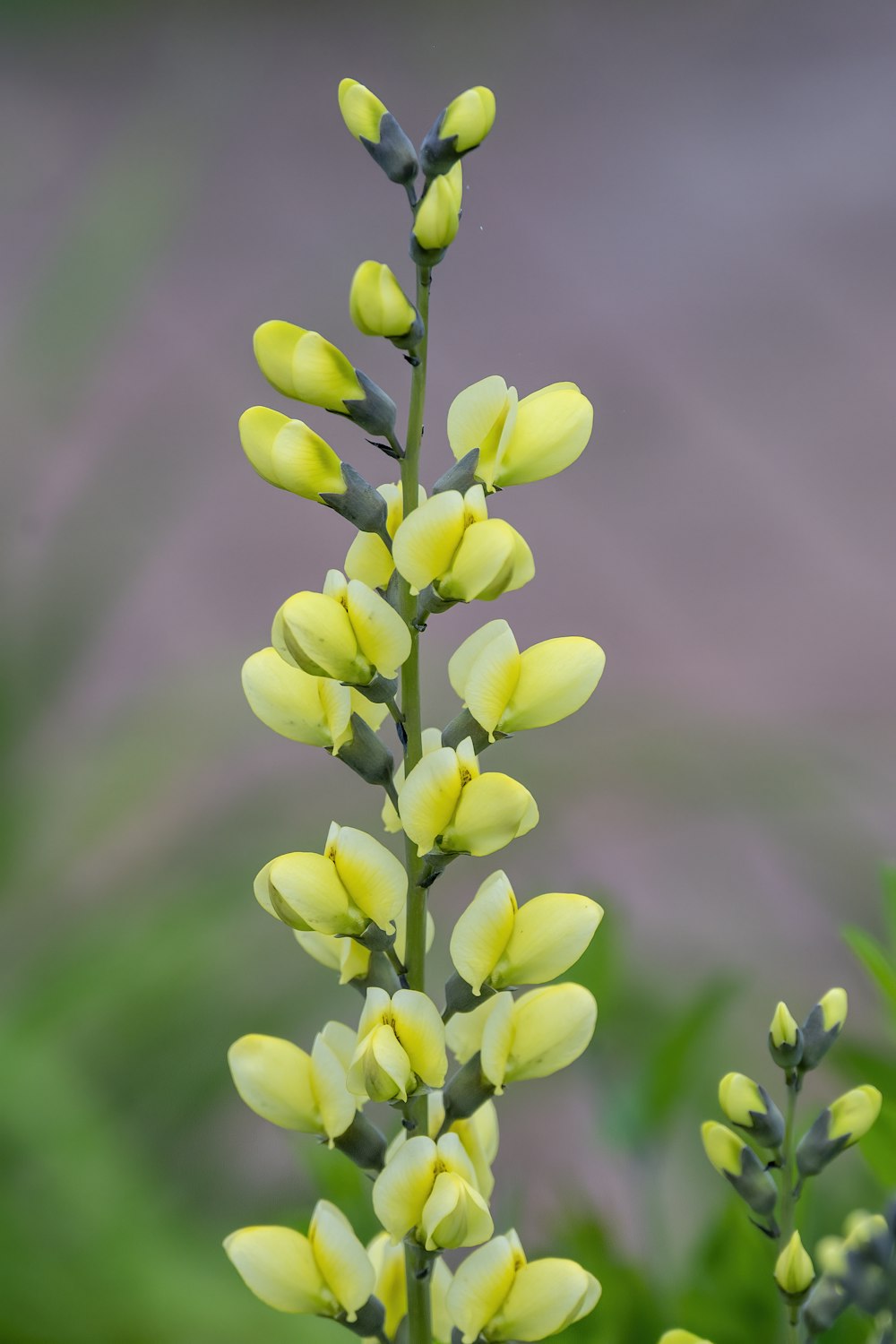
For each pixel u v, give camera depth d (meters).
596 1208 1.00
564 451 0.87
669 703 1.45
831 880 1.43
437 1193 0.86
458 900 1.55
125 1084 1.13
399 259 3.08
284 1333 0.98
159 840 1.33
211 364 3.01
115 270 1.43
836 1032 0.90
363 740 0.88
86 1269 1.00
